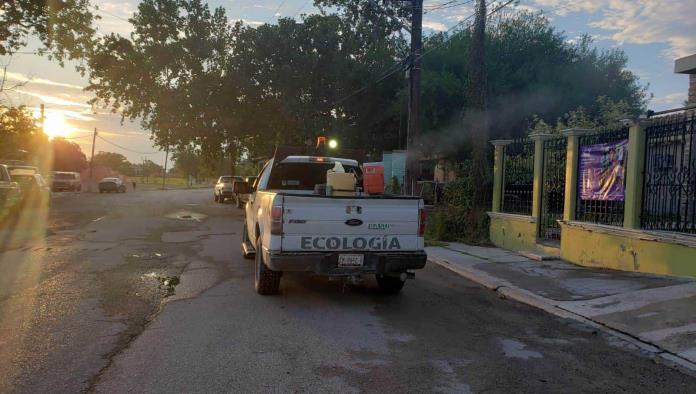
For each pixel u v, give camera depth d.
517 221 12.53
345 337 5.70
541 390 4.43
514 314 6.91
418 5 16.05
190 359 4.88
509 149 13.33
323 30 27.42
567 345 5.65
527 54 22.09
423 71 22.02
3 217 17.62
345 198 6.94
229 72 27.33
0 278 8.25
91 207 24.77
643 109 21.69
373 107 28.33
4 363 4.69
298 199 6.79
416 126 16.08
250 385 4.32
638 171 9.03
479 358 5.16
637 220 9.06
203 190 64.19
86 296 7.16
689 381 4.71
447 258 11.20
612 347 5.61
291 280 8.59
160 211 23.36
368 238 7.03
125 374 4.48
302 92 28.30
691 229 8.09
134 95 28.23
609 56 22.67
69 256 10.40
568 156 10.88
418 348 5.41
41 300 6.89
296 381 4.44
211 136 29.59
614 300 7.30
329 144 10.38
